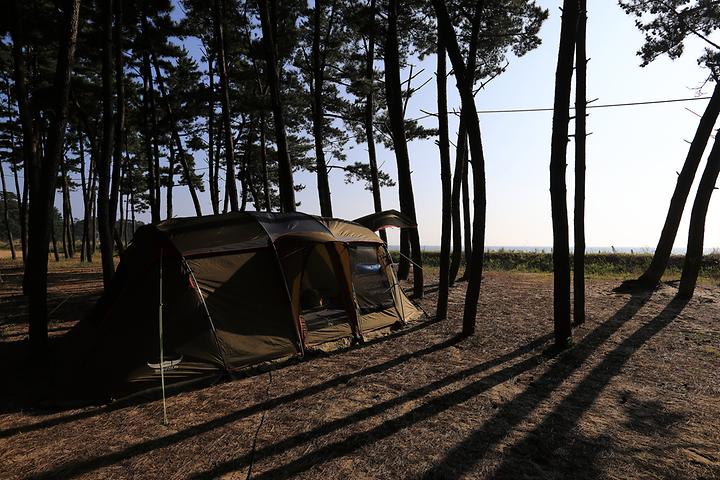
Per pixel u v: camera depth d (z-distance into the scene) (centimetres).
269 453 364
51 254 3738
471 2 1162
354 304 712
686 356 573
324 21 1686
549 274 1574
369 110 1602
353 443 376
